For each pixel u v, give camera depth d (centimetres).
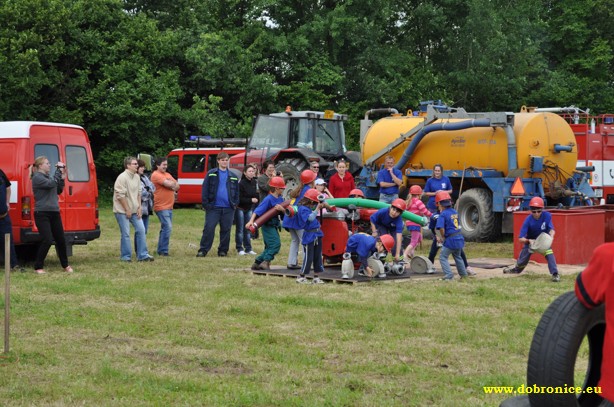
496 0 4503
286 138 2691
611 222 1781
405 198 2298
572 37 4597
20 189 1514
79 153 1630
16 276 1395
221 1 4441
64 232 1569
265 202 1455
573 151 2116
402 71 4494
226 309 1076
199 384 717
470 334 926
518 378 746
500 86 4322
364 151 2403
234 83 4088
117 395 690
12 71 3412
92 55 3772
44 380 734
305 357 819
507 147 2053
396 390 705
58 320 995
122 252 1644
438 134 2197
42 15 3531
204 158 3544
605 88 4619
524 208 2055
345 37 4328
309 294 1207
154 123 3800
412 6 4694
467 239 2116
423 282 1341
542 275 1447
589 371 559
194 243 2070
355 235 1352
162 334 930
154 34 3950
